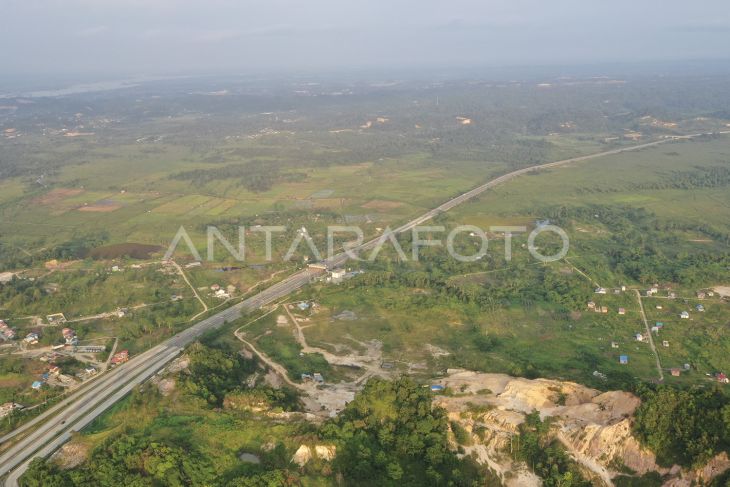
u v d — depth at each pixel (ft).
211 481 305.12
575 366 448.65
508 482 313.32
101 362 474.90
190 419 362.33
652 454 307.58
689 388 353.92
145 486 299.79
